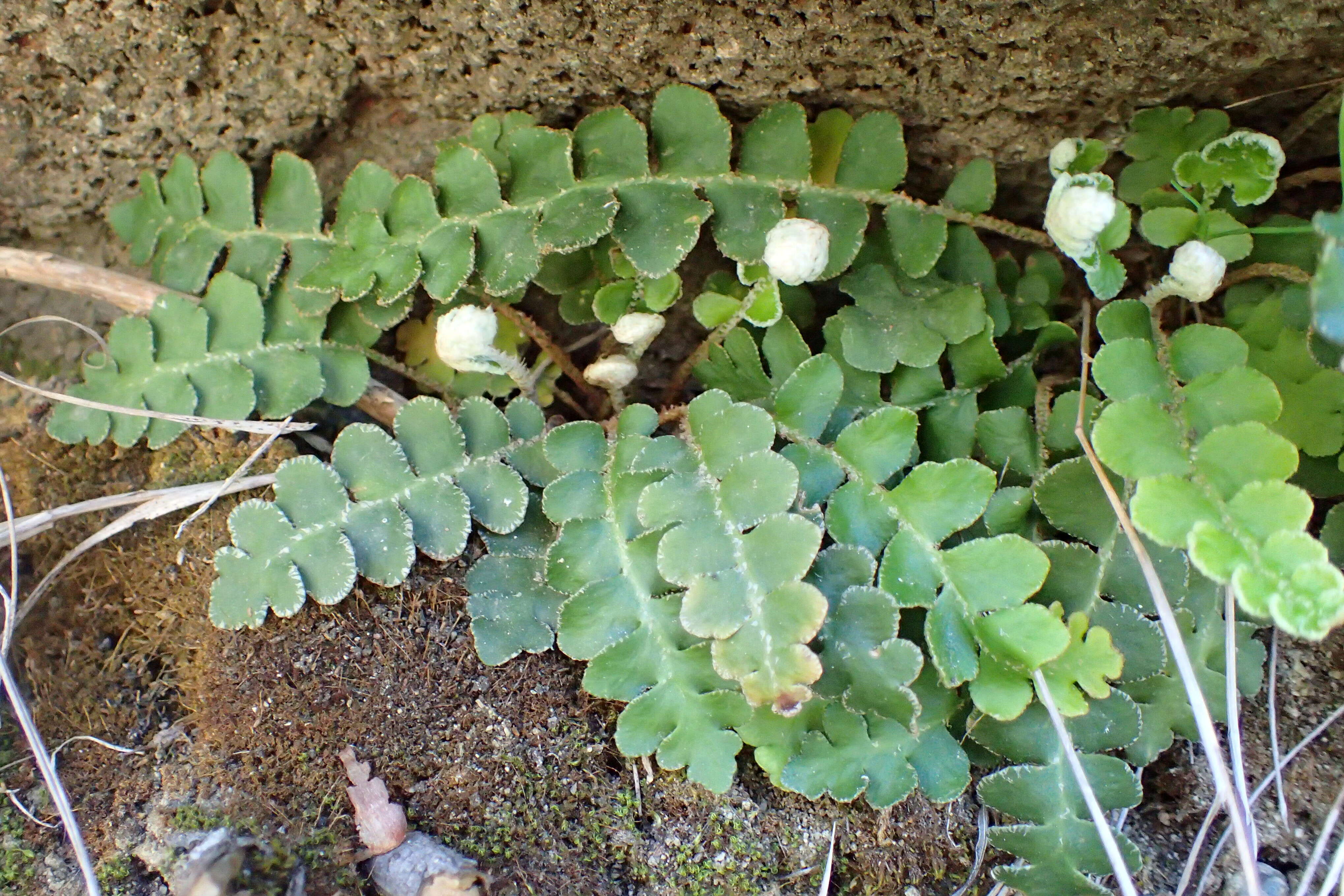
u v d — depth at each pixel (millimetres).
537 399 199
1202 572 151
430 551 174
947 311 180
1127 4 163
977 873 170
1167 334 193
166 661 180
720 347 188
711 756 162
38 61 193
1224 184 173
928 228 183
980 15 167
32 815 171
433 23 184
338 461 175
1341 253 131
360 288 178
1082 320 199
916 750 163
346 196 187
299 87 197
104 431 187
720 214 181
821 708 163
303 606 172
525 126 187
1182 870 173
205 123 201
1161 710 167
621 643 165
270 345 188
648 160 184
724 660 156
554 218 177
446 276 178
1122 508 158
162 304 189
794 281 169
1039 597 168
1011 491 171
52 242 219
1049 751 162
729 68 181
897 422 168
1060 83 176
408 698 171
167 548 182
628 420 179
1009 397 187
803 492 170
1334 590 134
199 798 167
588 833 170
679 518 166
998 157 192
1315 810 172
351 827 165
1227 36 164
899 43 174
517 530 180
